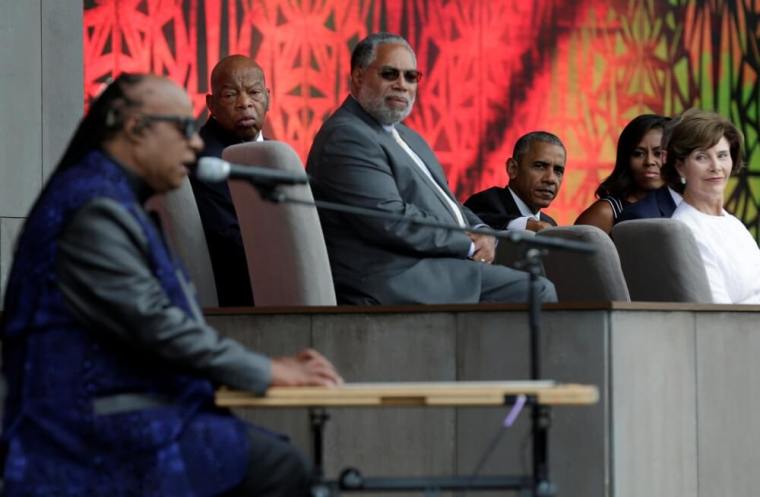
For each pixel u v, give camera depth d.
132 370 8.39
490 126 22.22
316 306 12.35
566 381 11.70
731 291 14.59
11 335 8.42
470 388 8.38
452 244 13.51
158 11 20.16
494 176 22.25
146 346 8.28
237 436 8.50
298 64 21.06
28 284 8.38
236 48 20.67
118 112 8.66
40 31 15.30
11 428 8.30
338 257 13.48
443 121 21.98
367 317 12.25
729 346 12.77
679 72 23.31
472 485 8.63
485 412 11.99
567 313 11.70
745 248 14.73
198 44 20.42
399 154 13.71
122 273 8.27
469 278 13.45
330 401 8.30
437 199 13.79
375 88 13.89
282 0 20.97
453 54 22.05
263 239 13.00
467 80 22.11
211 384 8.77
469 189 22.09
